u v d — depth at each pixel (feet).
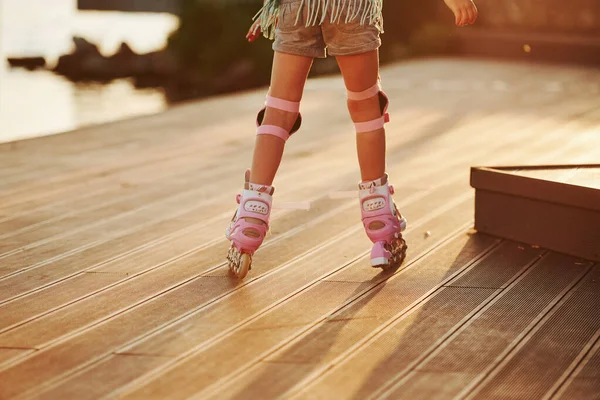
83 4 173.68
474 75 41.93
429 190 18.85
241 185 19.69
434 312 11.55
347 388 9.27
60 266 13.80
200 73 75.87
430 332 10.85
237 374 9.66
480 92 35.96
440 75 42.01
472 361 9.96
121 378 9.59
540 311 11.57
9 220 16.70
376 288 12.56
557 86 37.65
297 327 11.07
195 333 10.89
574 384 9.34
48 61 85.76
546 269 13.35
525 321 11.22
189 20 76.43
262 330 10.97
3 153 23.63
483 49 50.98
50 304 12.03
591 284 12.65
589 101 32.91
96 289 12.66
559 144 24.26
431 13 61.41
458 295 12.23
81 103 64.34
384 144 13.32
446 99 34.09
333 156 23.03
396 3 61.41
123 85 75.46
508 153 23.11
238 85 72.38
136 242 15.16
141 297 12.28
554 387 9.27
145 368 9.86
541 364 9.87
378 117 13.20
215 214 17.07
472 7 12.27
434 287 12.58
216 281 12.98
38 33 113.19
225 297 12.25
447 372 9.66
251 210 12.91
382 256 13.08
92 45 86.63
